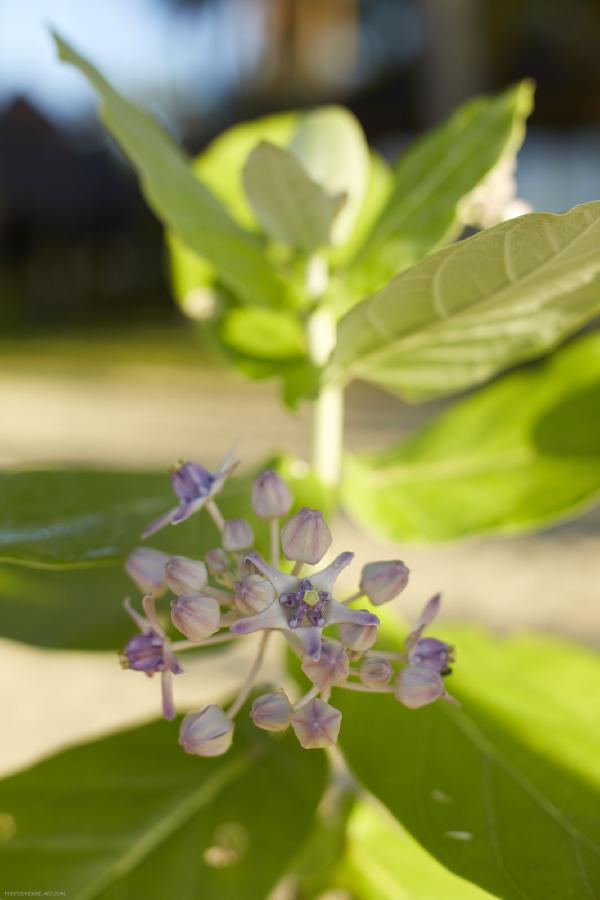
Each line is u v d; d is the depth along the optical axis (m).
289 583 0.42
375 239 0.56
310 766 0.54
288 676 0.54
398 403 3.68
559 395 0.61
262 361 0.60
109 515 0.50
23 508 0.49
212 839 0.51
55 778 0.53
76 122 8.70
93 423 3.31
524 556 2.03
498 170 0.56
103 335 6.21
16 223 8.61
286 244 0.57
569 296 0.47
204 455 2.81
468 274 0.45
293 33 7.54
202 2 8.43
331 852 0.59
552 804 0.48
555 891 0.45
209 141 8.20
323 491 0.54
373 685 0.42
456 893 0.59
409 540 0.60
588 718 0.56
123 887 0.50
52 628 0.55
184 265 0.63
